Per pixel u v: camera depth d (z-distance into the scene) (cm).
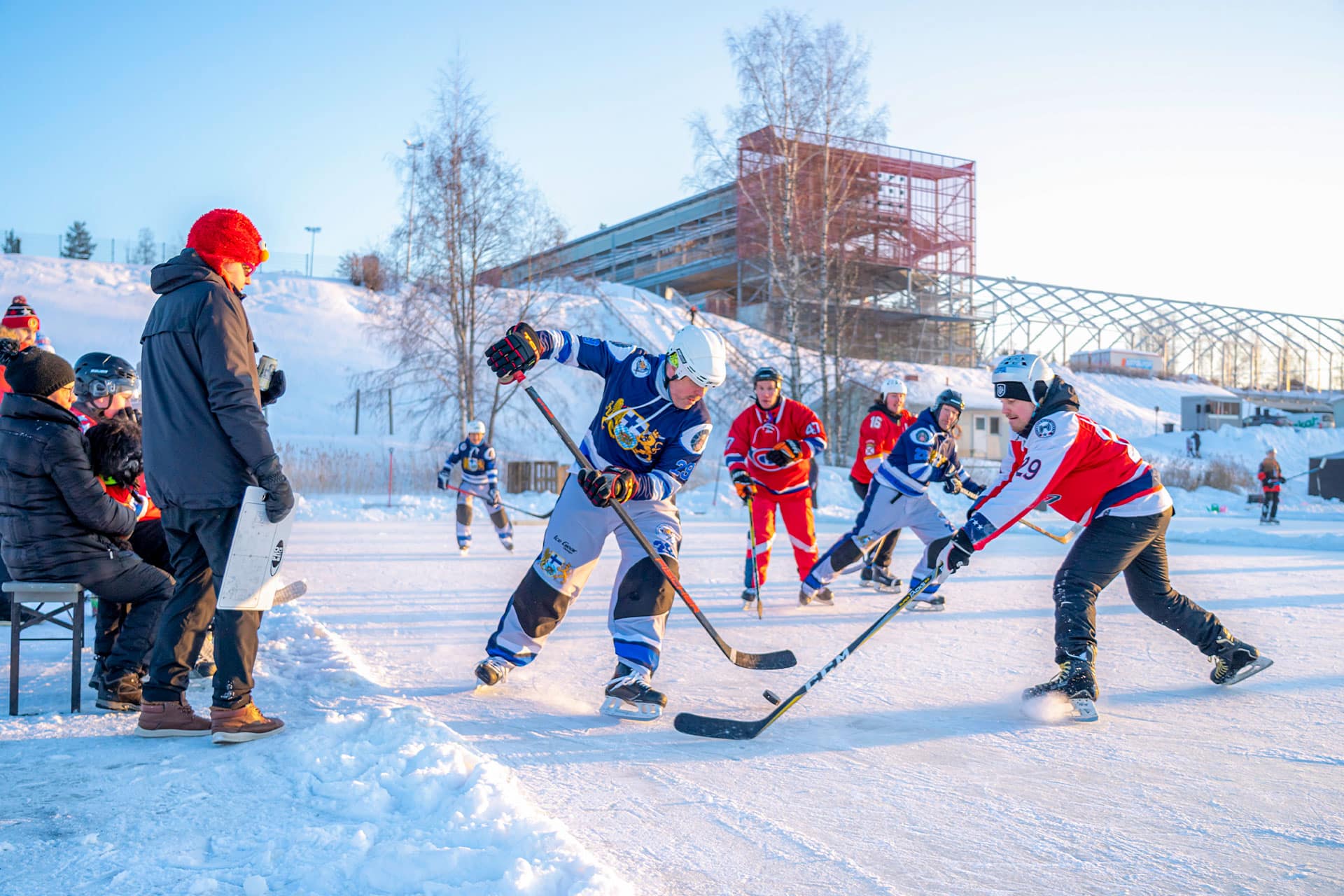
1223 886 209
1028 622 605
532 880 188
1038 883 210
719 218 4903
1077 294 6438
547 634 412
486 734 332
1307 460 3850
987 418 3756
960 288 5053
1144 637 550
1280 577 854
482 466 1056
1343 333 7294
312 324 3856
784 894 202
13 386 342
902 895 202
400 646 513
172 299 313
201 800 246
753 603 675
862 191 2775
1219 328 6975
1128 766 301
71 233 6169
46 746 303
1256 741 331
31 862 205
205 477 306
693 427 385
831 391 2778
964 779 287
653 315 3959
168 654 315
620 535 395
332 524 1564
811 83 2500
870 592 778
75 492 339
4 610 359
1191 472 2928
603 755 310
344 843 215
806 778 287
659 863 218
